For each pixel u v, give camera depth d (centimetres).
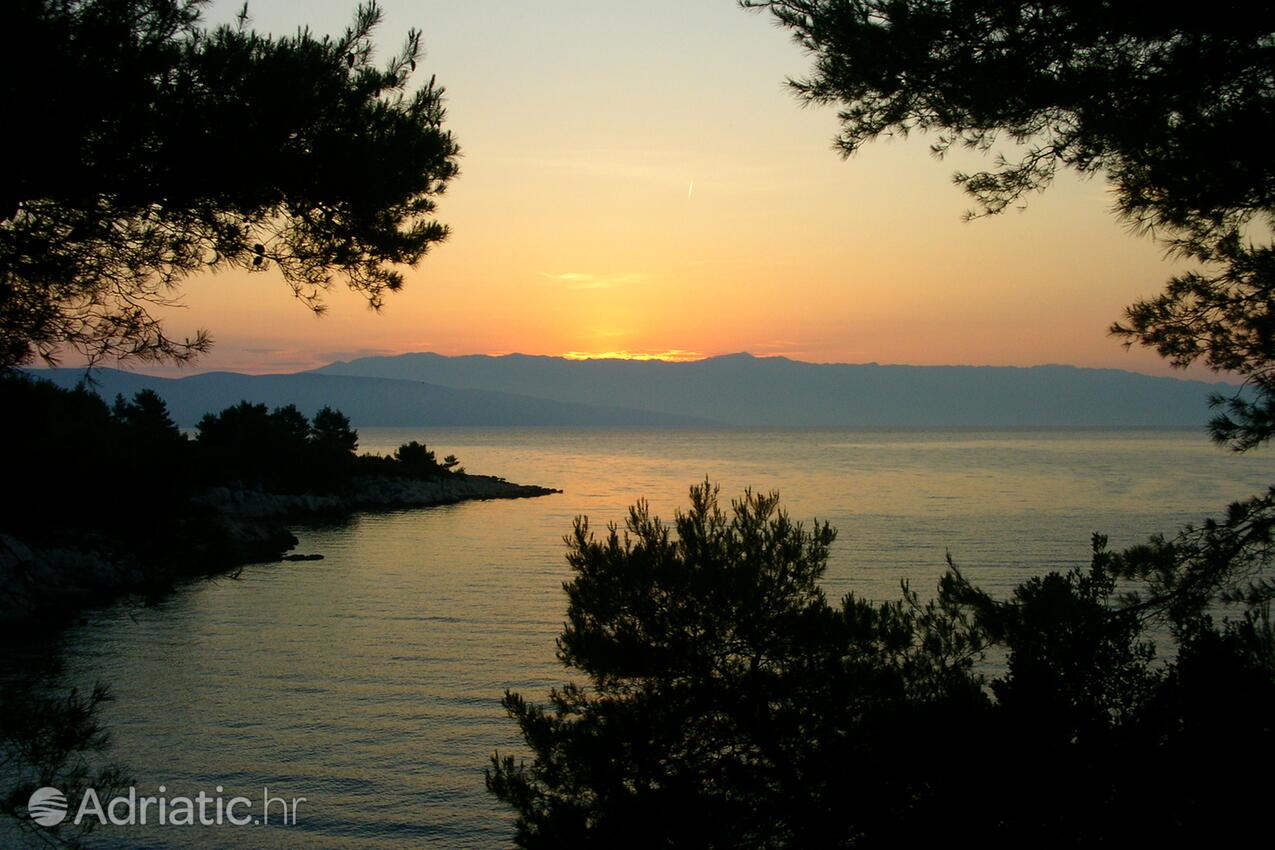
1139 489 10912
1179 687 690
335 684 2878
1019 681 724
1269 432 730
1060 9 638
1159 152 668
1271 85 625
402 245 729
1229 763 626
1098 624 746
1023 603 796
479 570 5484
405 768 2138
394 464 11306
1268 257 704
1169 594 748
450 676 2978
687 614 948
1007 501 9544
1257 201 653
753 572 955
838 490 11300
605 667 959
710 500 1050
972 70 670
